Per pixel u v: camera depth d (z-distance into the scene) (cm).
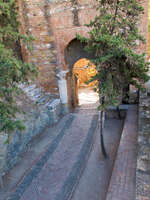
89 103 1339
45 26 997
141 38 597
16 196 570
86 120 1062
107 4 602
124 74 597
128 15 578
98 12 877
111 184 461
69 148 817
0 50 455
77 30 941
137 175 395
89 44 580
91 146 815
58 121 1076
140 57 510
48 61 1066
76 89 1253
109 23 566
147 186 369
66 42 987
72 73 1125
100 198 537
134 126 757
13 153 714
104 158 709
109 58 541
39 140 891
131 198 413
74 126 1007
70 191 577
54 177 647
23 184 618
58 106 1095
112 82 581
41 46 1045
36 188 601
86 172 655
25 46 1067
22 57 1116
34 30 1022
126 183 461
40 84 1127
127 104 990
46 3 949
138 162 429
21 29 1030
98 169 661
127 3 549
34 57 1079
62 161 732
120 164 535
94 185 591
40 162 729
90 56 1038
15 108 544
